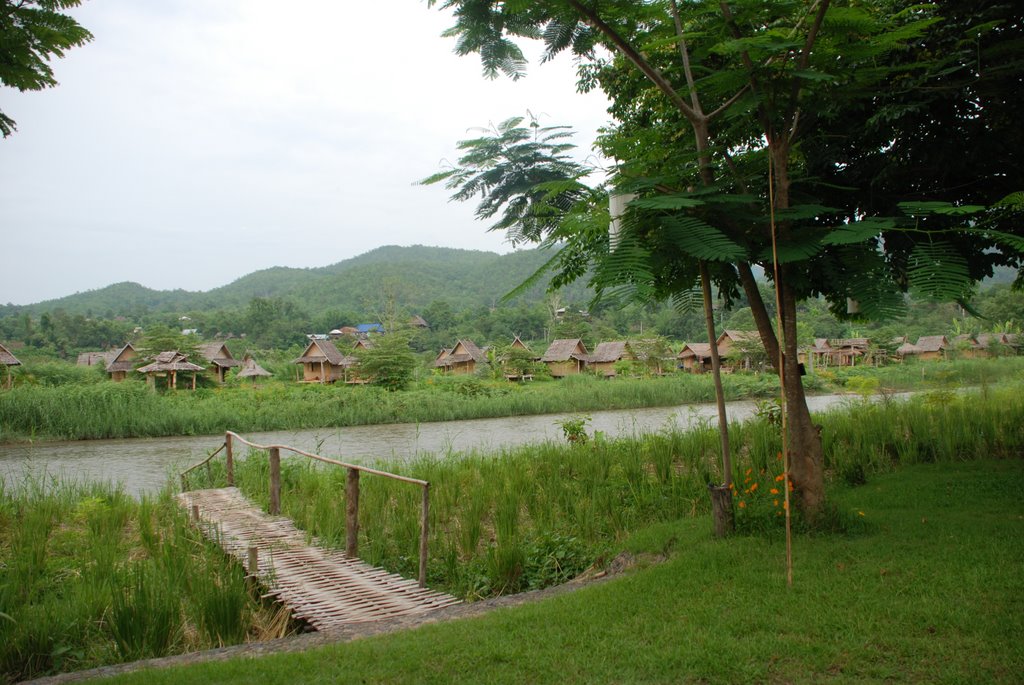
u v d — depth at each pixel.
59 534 8.27
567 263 5.55
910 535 5.34
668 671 3.46
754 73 5.02
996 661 3.23
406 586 6.27
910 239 4.54
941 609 3.83
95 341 84.62
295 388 39.44
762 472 9.05
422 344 84.94
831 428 10.80
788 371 5.66
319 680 3.63
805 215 4.84
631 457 10.09
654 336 56.09
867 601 4.06
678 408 34.97
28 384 30.70
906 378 41.72
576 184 5.08
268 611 5.96
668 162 5.31
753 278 5.75
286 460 12.93
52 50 4.37
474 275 187.38
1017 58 6.21
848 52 4.98
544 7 5.14
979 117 6.84
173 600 5.58
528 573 6.66
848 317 5.85
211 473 12.02
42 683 4.05
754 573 4.77
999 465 8.23
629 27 5.54
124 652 5.07
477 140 6.34
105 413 26.69
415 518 8.18
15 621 5.14
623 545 6.73
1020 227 6.22
